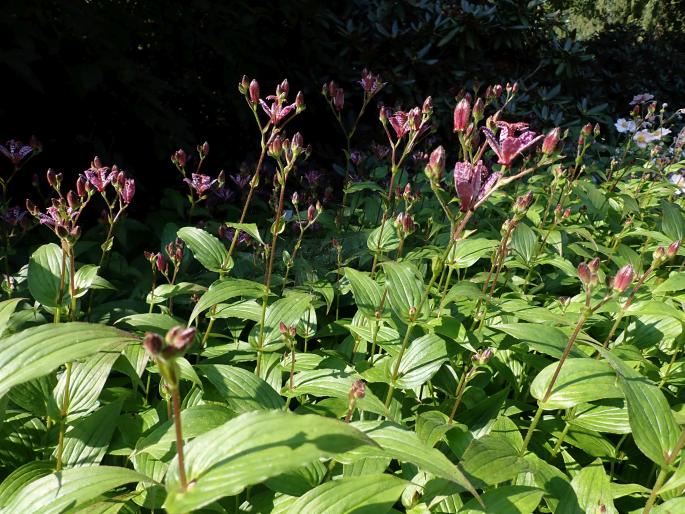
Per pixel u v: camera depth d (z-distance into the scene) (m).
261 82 6.65
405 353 2.80
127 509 2.14
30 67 4.60
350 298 4.21
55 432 2.55
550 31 9.78
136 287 4.12
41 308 3.53
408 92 7.57
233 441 1.34
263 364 2.94
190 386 3.02
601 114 9.28
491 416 2.72
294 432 1.30
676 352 3.11
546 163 2.41
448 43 8.55
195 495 1.27
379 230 3.82
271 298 3.68
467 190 2.28
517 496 2.02
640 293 3.71
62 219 2.51
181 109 6.29
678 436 2.01
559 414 2.96
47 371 1.45
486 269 4.71
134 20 5.16
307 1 6.71
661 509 1.95
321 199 6.00
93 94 4.94
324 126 7.30
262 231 5.29
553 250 4.73
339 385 2.47
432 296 3.70
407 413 2.96
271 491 2.29
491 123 2.86
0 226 4.09
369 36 8.05
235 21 6.18
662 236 4.14
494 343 3.13
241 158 6.73
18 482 2.16
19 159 3.72
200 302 2.78
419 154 5.50
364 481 1.87
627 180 7.09
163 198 5.58
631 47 12.85
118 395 2.76
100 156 5.07
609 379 2.31
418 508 2.14
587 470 2.26
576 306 3.47
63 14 4.48
